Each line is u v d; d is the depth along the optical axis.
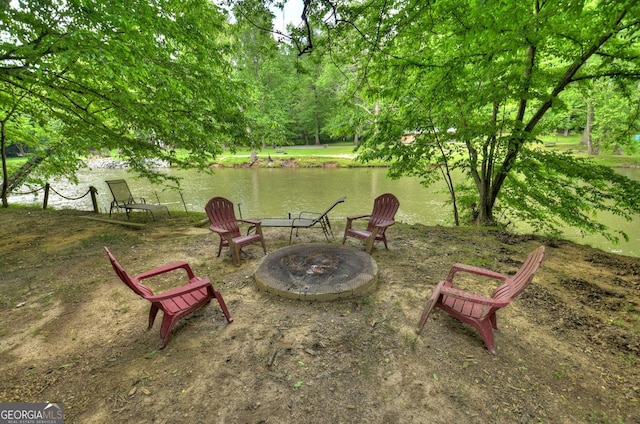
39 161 8.99
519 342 2.38
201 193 14.12
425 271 3.79
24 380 2.02
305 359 2.19
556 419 1.69
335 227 6.22
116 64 3.50
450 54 5.70
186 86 5.09
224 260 4.26
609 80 6.62
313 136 39.22
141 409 1.78
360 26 4.50
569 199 5.83
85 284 3.49
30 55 3.47
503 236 5.46
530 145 6.12
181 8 4.78
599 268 3.98
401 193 13.40
